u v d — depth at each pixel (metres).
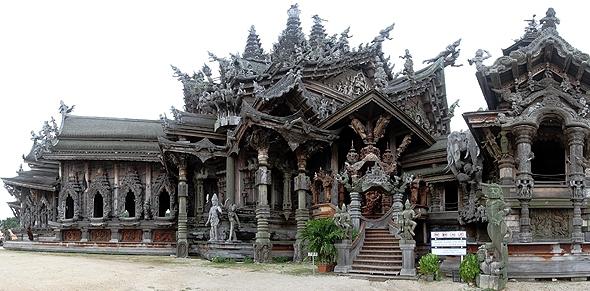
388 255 23.28
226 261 29.48
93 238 40.81
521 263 20.80
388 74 40.34
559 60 24.91
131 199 42.81
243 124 30.31
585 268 20.97
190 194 38.44
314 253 23.14
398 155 33.75
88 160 41.09
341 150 34.47
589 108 25.02
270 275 22.03
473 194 29.12
